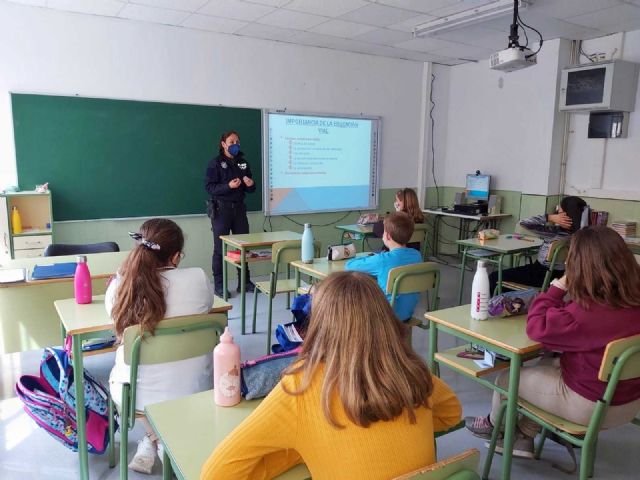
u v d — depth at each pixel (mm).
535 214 5625
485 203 6074
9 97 4125
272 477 1069
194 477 1055
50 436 2352
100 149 4551
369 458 917
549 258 3660
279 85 5406
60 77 4309
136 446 2260
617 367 1560
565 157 5480
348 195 6133
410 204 4527
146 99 4695
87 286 2168
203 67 4938
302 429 951
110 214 4680
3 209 3994
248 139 5301
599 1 3965
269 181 5504
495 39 5207
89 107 4453
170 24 4684
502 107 6047
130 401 1776
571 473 2092
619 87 4742
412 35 5066
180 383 1810
